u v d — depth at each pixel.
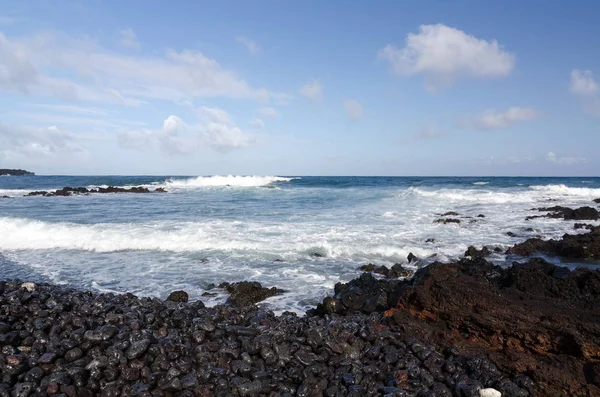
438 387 6.29
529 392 6.28
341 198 38.19
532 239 17.45
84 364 6.90
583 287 8.05
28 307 9.23
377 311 9.59
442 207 30.77
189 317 9.05
